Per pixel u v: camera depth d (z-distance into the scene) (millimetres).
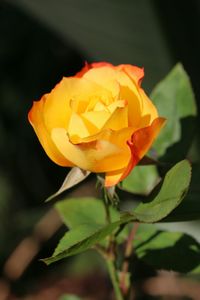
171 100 692
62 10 1055
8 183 1649
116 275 628
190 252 634
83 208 679
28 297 1458
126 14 1011
